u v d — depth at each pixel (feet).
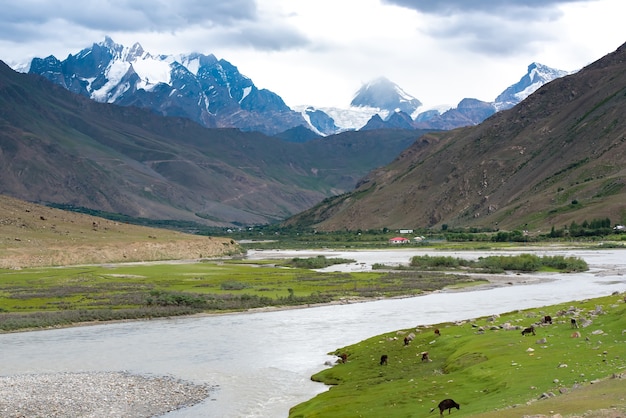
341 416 157.48
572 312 244.22
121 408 181.88
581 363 157.17
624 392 121.49
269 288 491.31
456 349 210.59
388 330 304.91
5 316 355.77
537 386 143.54
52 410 177.58
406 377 191.93
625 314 207.31
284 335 302.45
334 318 351.25
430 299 426.10
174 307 392.47
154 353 265.34
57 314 360.69
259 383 211.61
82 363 247.29
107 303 407.23
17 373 230.48
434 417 139.64
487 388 155.12
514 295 426.92
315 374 221.05
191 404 187.11
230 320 357.20
